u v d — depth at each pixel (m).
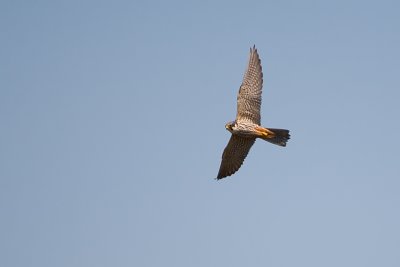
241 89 29.89
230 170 31.08
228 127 30.06
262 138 29.83
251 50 30.03
